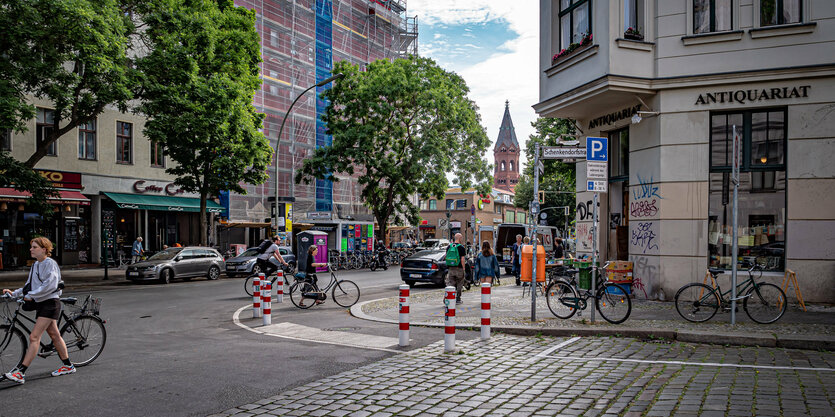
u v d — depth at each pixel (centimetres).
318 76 4800
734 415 484
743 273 1202
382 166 3447
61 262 2777
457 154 3712
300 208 4412
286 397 571
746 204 1230
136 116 3055
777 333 854
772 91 1196
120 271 2645
